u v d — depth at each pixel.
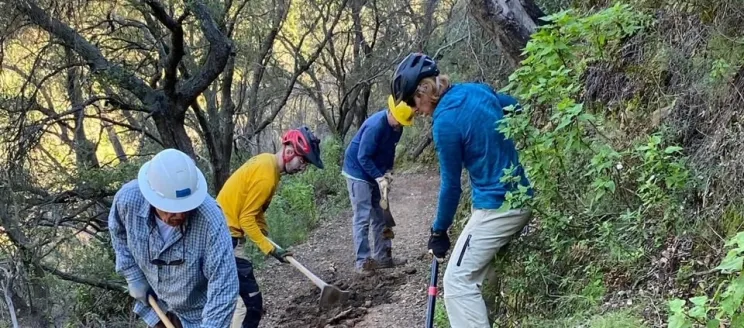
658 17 4.75
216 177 12.45
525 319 4.02
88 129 11.92
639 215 3.53
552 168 3.82
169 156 2.88
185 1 9.25
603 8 5.37
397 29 18.19
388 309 5.59
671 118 4.21
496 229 3.54
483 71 9.38
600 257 3.97
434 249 3.73
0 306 7.20
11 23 8.15
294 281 7.29
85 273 9.05
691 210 3.57
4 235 8.02
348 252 8.27
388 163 6.45
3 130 8.65
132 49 10.51
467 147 3.49
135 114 12.59
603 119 4.91
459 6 10.61
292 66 19.94
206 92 12.79
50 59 9.28
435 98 3.57
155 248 3.02
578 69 3.86
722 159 3.54
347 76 19.72
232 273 2.99
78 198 9.30
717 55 3.98
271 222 9.38
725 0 3.97
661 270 3.57
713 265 3.26
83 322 8.71
